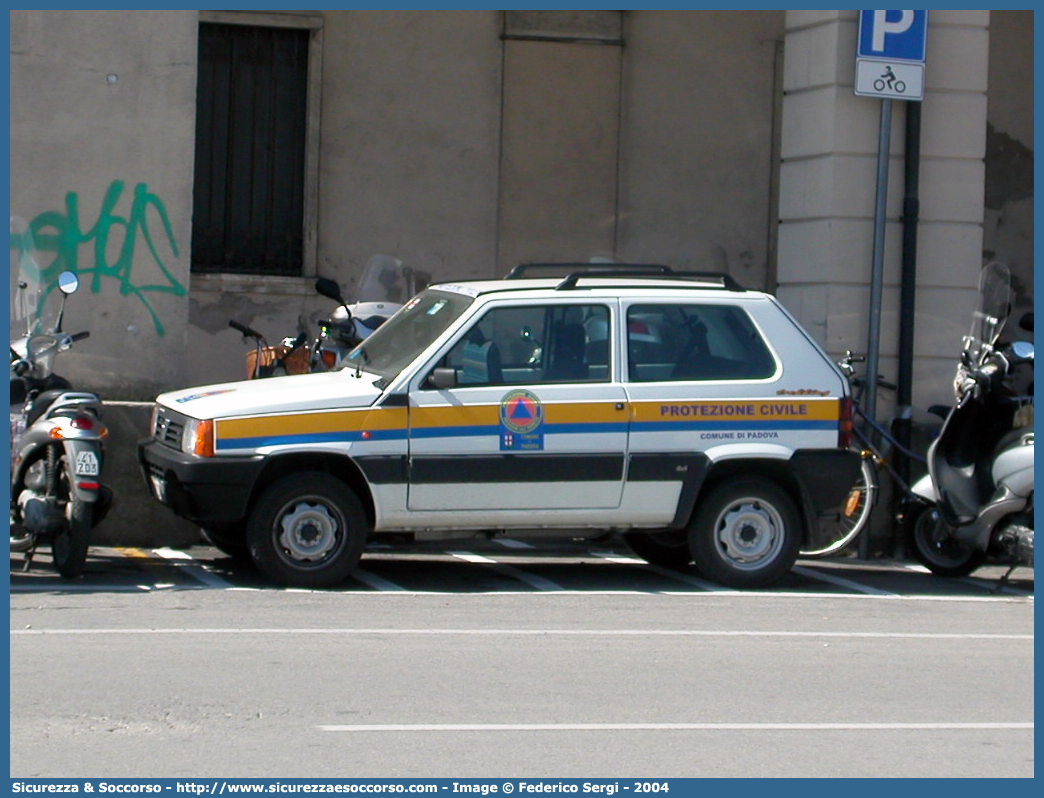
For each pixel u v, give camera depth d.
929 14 12.34
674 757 5.94
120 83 11.68
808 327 12.37
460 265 16.31
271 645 7.79
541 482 9.43
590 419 9.47
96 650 7.55
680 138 16.75
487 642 8.05
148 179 11.74
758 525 9.88
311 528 9.33
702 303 9.82
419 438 9.29
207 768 5.64
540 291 9.63
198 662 7.35
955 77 12.39
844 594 10.14
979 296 10.71
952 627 9.05
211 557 10.64
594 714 6.59
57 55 11.58
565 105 16.48
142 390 11.78
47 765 5.64
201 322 15.67
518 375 9.46
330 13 15.88
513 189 16.42
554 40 16.41
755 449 9.67
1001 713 6.87
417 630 8.33
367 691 6.87
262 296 15.79
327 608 8.88
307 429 9.20
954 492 10.62
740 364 9.77
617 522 9.62
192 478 9.05
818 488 9.78
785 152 12.68
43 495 9.29
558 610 9.10
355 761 5.77
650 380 9.61
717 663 7.73
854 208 12.23
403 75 16.12
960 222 12.43
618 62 16.58
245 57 15.83
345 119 16.00
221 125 15.81
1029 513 10.08
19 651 7.48
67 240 11.62
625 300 9.70
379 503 9.28
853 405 10.56
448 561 11.12
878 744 6.25
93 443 9.27
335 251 16.03
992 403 10.47
